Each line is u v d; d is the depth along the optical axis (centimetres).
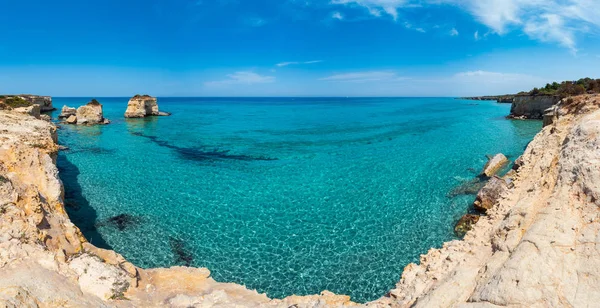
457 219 2078
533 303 805
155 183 2814
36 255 1045
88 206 2258
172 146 4522
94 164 3369
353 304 1226
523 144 4344
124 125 6850
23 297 829
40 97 9581
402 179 2944
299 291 1455
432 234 1914
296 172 3222
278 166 3456
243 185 2812
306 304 1106
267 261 1667
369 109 13762
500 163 2989
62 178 2814
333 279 1529
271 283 1504
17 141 2105
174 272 1350
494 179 2191
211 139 5156
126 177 2953
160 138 5191
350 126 7031
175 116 9688
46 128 2795
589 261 870
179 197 2500
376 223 2067
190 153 4075
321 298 1260
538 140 2348
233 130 6319
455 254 1212
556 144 1800
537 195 1259
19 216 1165
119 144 4569
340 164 3538
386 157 3850
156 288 1209
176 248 1777
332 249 1773
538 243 947
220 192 2630
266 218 2155
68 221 1490
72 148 4144
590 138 1329
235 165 3491
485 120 7856
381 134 5744
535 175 1619
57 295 912
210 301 1120
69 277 1040
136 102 8494
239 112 12006
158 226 2017
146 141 4872
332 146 4578
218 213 2223
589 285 818
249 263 1652
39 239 1141
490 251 1133
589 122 1450
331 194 2592
